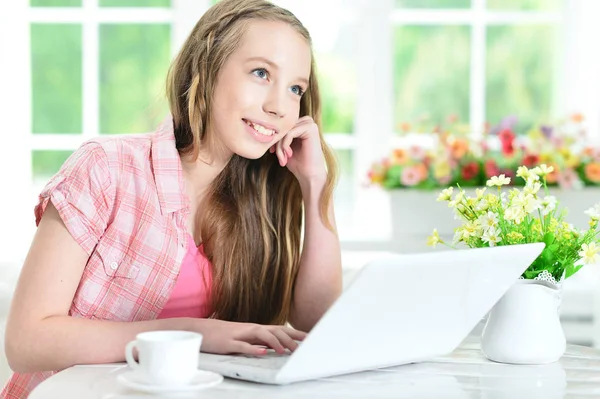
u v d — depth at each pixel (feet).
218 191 5.39
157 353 3.33
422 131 10.28
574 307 8.75
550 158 9.30
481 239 4.44
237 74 4.83
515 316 4.24
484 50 10.61
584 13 10.53
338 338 3.55
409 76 10.61
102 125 10.39
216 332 4.16
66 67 10.30
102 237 4.68
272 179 5.57
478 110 10.62
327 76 10.50
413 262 3.46
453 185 9.27
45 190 4.54
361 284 3.33
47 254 4.42
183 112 5.11
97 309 4.69
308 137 5.41
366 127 10.53
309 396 3.49
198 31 5.04
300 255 5.68
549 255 4.25
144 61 10.37
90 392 3.45
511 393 3.62
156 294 4.82
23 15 10.18
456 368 4.13
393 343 3.88
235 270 5.34
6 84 10.11
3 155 10.11
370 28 10.43
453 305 3.97
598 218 4.28
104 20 10.29
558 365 4.23
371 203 10.47
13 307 4.33
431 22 10.55
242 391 3.51
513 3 10.57
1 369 6.31
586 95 10.59
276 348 4.12
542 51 10.64
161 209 4.80
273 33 4.84
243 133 4.88
